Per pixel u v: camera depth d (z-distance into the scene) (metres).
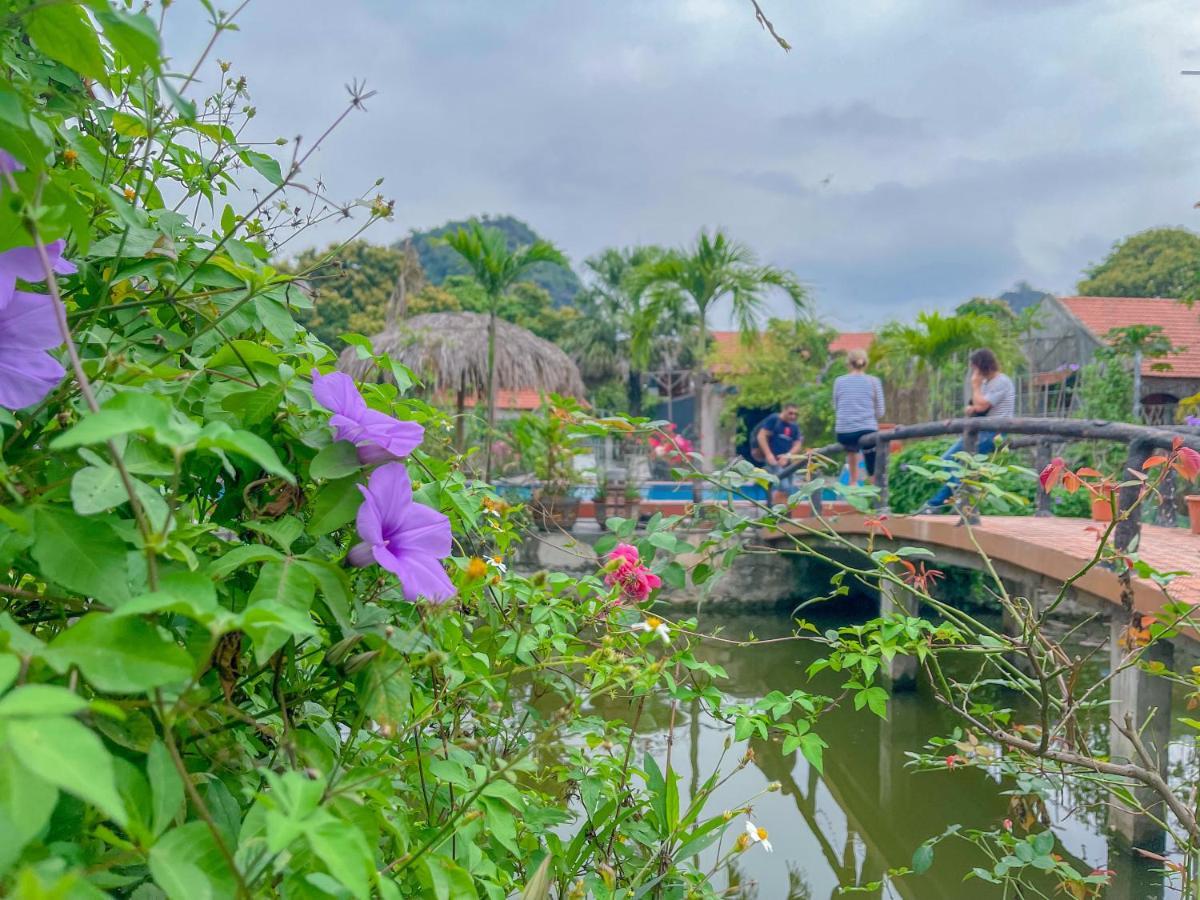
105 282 0.99
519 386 12.05
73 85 1.11
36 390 0.75
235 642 0.87
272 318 1.12
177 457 0.61
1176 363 18.12
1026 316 18.16
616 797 1.91
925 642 2.28
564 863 1.69
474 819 1.07
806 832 4.71
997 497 2.54
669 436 2.56
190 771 0.87
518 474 7.39
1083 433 4.32
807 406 17.50
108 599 0.67
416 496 1.20
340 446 0.95
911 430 6.62
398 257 23.72
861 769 5.63
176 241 1.15
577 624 1.94
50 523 0.69
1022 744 2.31
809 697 2.13
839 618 9.17
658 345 25.80
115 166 1.15
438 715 1.36
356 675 0.89
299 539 0.99
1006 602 2.40
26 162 0.72
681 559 7.73
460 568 1.39
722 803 4.91
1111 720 2.41
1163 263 33.62
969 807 5.07
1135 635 2.50
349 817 0.79
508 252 11.04
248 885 0.64
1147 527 5.90
